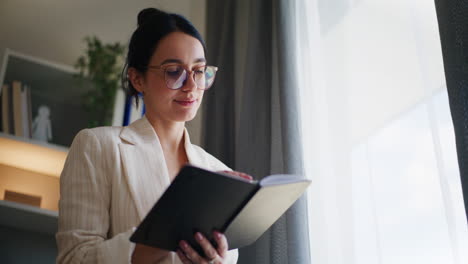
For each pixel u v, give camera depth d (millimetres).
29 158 2359
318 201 1737
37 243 2439
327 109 1832
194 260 1060
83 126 2664
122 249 1103
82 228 1186
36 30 2812
